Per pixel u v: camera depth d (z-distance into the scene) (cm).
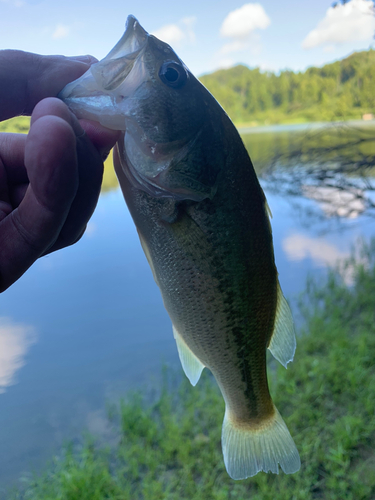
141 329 78
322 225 111
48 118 11
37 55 15
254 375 21
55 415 55
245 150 17
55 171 11
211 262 18
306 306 85
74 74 15
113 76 15
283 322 21
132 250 132
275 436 22
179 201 17
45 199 12
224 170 17
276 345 21
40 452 49
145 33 16
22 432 52
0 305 92
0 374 65
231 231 17
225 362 20
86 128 15
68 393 59
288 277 104
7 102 14
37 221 12
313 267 108
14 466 47
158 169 16
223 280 18
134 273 111
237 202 17
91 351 70
